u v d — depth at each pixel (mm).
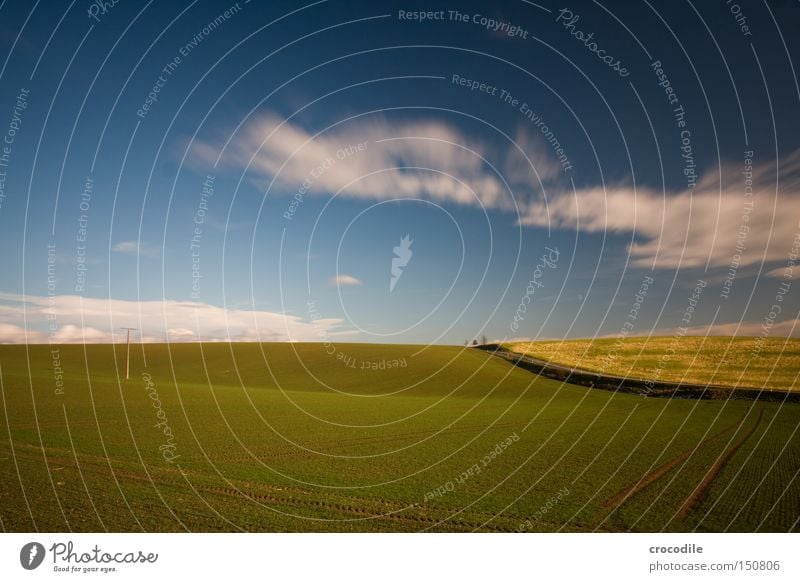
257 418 23219
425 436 19750
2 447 15070
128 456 14320
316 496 11305
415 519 10008
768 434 20203
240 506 10344
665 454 16359
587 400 32656
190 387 35219
